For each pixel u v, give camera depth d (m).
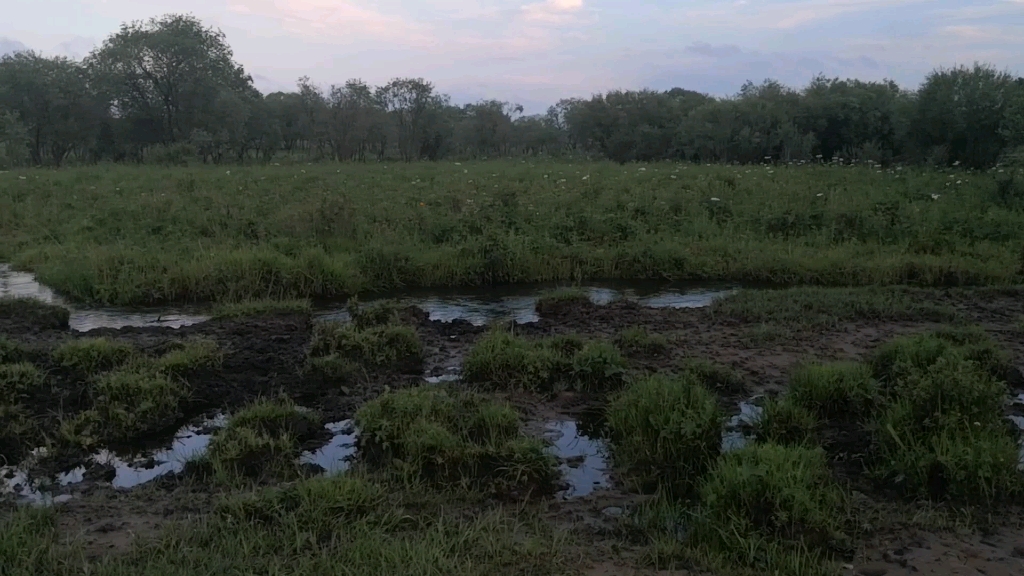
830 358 7.29
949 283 11.07
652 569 3.91
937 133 21.95
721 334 8.14
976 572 3.92
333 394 6.38
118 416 5.64
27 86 33.16
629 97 32.97
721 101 29.33
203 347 6.81
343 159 35.66
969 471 4.66
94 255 10.64
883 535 4.29
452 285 11.02
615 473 5.09
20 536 4.01
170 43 34.91
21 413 5.74
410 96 36.88
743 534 4.10
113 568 3.75
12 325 8.12
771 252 11.90
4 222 13.79
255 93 41.81
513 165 24.86
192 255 10.94
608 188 15.96
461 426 5.41
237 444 5.13
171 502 4.59
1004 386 5.64
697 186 15.98
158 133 37.06
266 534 4.09
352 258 10.99
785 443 5.37
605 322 8.63
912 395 5.29
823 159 26.22
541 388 6.57
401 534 4.19
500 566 3.88
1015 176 15.95
